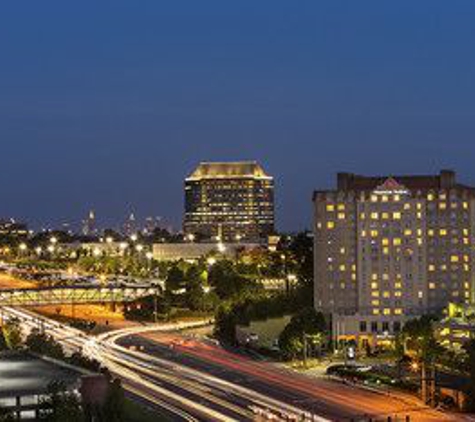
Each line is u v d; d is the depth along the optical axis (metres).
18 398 198.50
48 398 199.12
